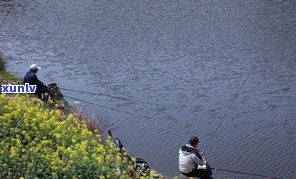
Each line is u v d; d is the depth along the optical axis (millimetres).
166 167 18188
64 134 13344
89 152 12477
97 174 11430
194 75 28703
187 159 16156
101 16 42281
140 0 47625
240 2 45875
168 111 23484
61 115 17438
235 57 32000
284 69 29625
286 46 33938
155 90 26250
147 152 19297
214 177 17766
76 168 11445
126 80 27781
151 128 21438
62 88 26312
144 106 24000
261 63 30766
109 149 14109
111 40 35781
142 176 13031
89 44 34812
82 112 20469
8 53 32312
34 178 11312
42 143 12648
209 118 22812
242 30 37844
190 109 23828
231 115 23188
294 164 18750
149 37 36469
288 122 22391
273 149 19891
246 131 21484
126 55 32438
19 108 14672
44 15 42656
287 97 25375
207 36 36625
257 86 26953
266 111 23672
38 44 34594
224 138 20844
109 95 25359
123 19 41312
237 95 25688
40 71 29156
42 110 15688
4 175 11617
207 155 19391
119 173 12086
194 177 16281
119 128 21156
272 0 45875
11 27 38875
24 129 13719
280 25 38719
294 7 43375
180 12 43250
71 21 40781
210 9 43969
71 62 30938
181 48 33938
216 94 25781
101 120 21656
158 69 29750
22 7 45281
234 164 18719
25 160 11812
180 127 21766
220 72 29250
